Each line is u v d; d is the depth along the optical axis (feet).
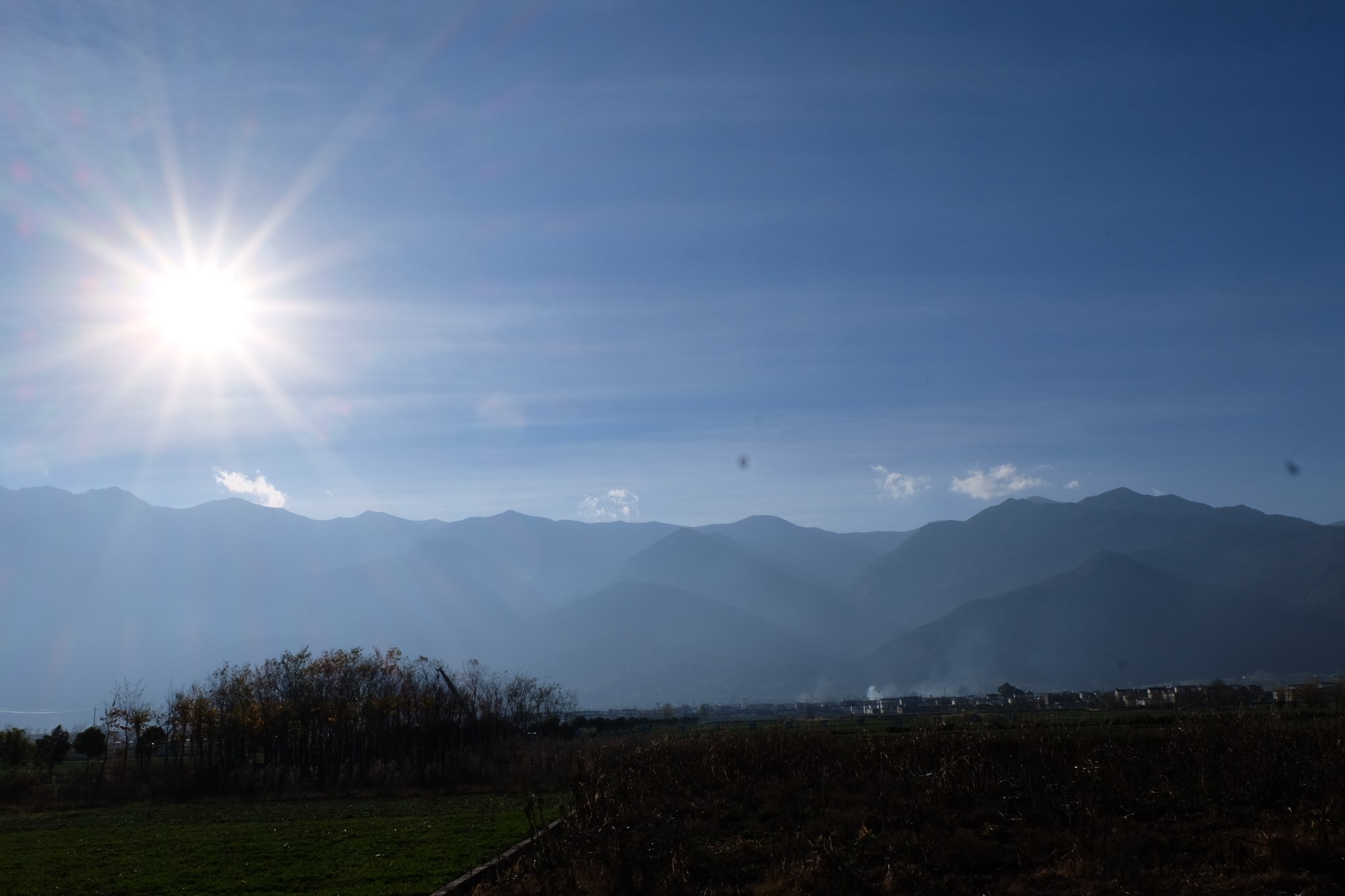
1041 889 49.62
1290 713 96.17
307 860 73.56
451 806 120.37
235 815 120.06
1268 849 52.95
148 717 170.19
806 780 89.76
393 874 64.85
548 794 128.98
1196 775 75.77
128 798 153.17
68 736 211.82
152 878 67.41
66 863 77.00
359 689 184.96
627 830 57.31
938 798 75.31
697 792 90.63
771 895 49.14
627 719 288.51
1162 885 48.60
